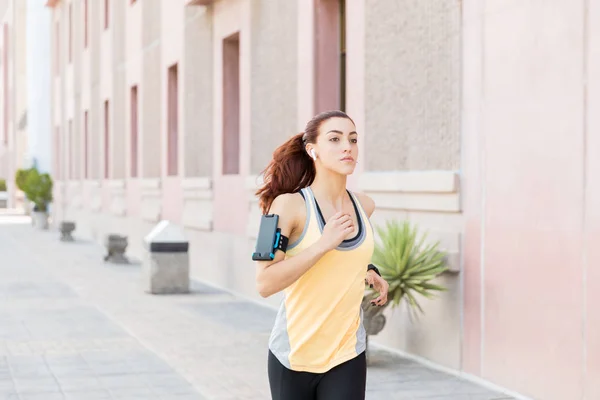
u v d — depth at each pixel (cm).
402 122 903
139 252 2177
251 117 1351
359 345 384
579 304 635
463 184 788
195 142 1670
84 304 1304
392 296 809
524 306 698
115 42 2491
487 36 752
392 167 929
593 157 621
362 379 383
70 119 3388
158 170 2042
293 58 1205
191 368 840
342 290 369
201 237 1636
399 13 905
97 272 1803
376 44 959
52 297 1388
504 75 727
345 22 1127
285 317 379
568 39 649
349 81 1024
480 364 759
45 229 3534
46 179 3588
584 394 630
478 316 762
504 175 726
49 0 3712
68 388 751
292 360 375
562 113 655
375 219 964
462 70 792
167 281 1438
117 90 2481
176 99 1898
